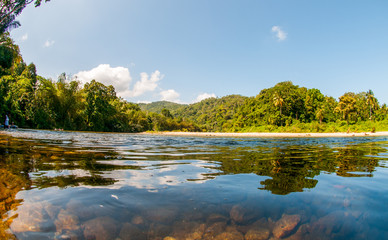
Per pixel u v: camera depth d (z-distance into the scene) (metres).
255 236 1.18
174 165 3.25
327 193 1.89
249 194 1.85
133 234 1.19
